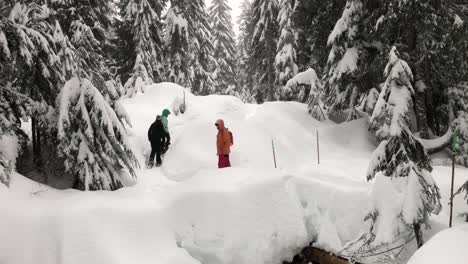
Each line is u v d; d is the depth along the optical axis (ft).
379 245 19.84
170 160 34.81
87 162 25.39
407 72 25.04
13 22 23.71
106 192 25.16
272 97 71.82
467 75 34.63
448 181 27.25
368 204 22.20
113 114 26.30
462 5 36.83
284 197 23.61
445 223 21.35
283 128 38.78
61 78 27.76
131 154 27.40
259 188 23.56
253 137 36.70
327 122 43.27
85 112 24.94
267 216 22.74
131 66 69.05
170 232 21.97
